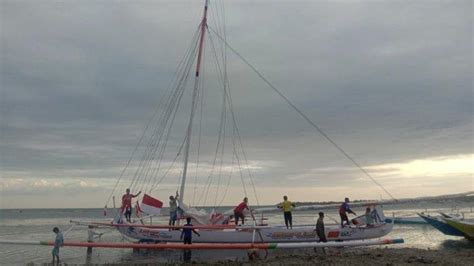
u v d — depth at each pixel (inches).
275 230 907.4
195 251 919.0
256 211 981.2
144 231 923.4
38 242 827.4
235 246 775.7
